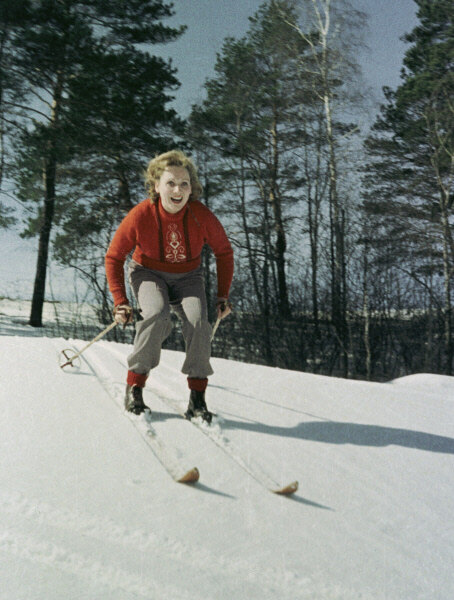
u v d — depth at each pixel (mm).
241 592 1622
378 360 12211
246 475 2389
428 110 21125
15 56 16562
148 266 3205
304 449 2809
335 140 18703
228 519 2012
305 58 19359
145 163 18344
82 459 2365
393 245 15109
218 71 21953
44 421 2789
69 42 16109
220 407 3422
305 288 13602
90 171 19328
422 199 23000
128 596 1535
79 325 14406
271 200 21781
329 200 17781
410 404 4031
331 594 1671
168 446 2600
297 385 4258
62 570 1617
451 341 11922
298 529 2008
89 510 1955
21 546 1711
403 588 1745
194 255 3211
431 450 3008
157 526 1905
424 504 2340
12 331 16891
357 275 12719
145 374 3102
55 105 17875
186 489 2193
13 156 18000
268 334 12250
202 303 3178
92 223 19000
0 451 2391
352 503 2270
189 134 19484
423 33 23438
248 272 15484
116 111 17219
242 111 20703
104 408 3074
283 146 21422
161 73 17797
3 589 1511
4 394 3197
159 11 17859
